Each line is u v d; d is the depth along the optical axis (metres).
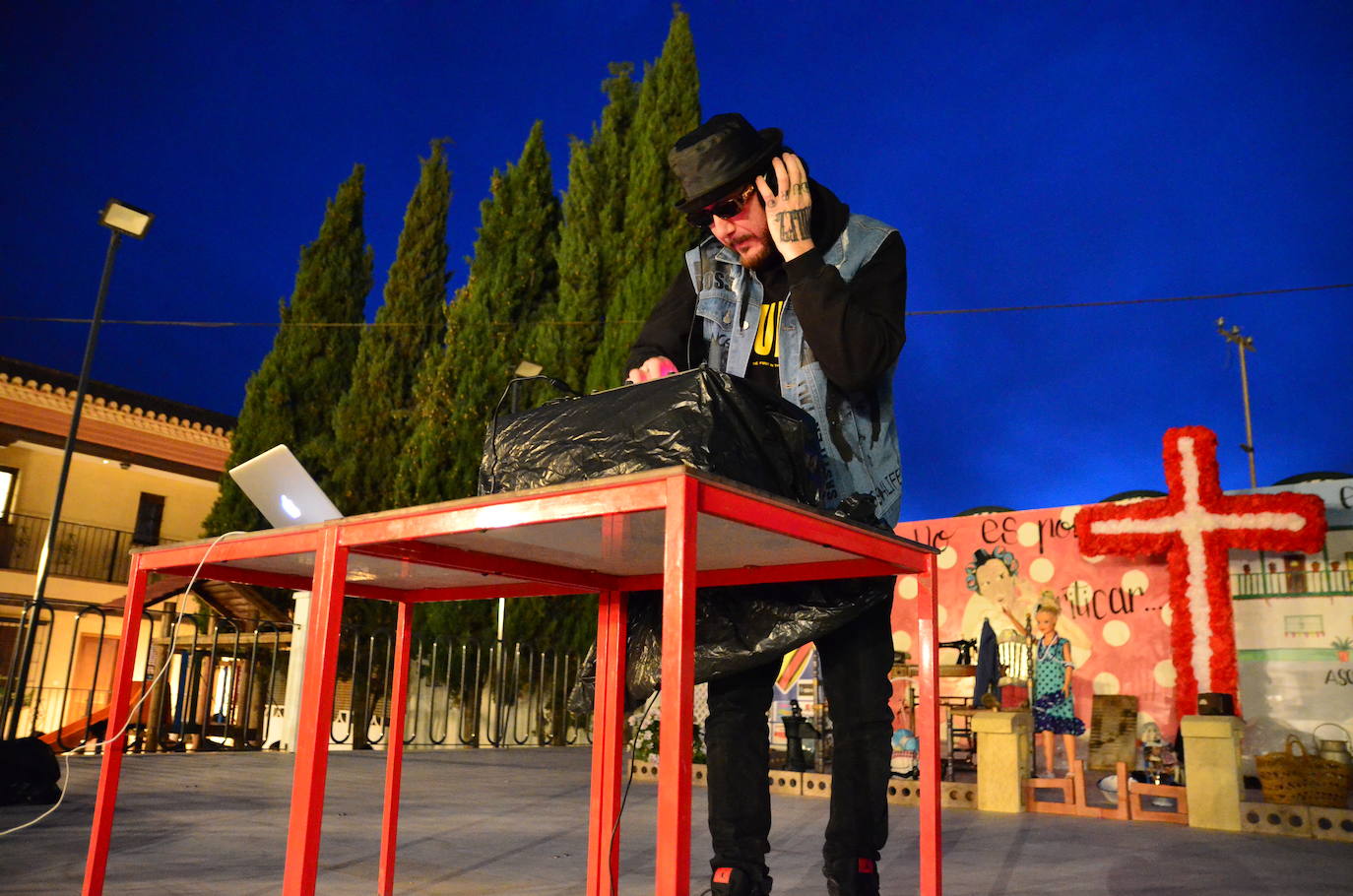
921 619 1.89
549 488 1.37
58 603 13.44
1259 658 7.96
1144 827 4.81
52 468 17.59
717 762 1.99
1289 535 7.26
